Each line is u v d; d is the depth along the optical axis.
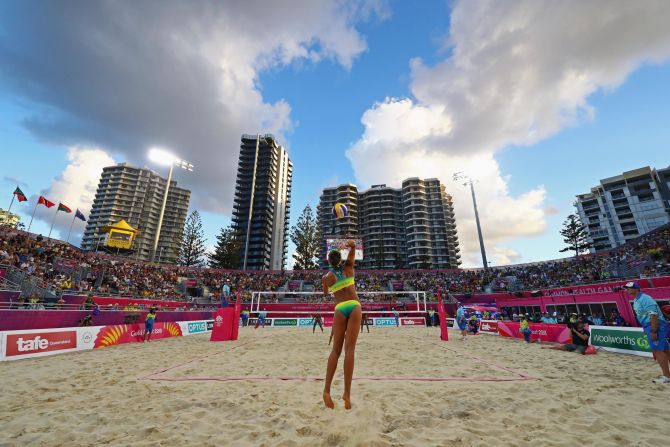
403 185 110.75
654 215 70.38
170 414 3.95
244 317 27.12
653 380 5.71
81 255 34.31
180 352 10.35
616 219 75.25
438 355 9.45
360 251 38.22
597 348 10.89
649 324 5.89
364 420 3.58
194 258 63.59
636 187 73.94
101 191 118.12
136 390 5.22
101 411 4.13
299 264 69.00
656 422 3.67
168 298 33.31
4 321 14.21
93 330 11.67
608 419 3.78
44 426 3.61
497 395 4.75
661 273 22.06
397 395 4.70
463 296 39.22
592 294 23.42
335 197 111.25
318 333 18.98
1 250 23.75
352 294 3.66
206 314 29.02
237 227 104.38
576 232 62.31
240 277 47.59
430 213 106.88
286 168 127.62
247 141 116.31
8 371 7.23
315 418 3.71
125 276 35.03
